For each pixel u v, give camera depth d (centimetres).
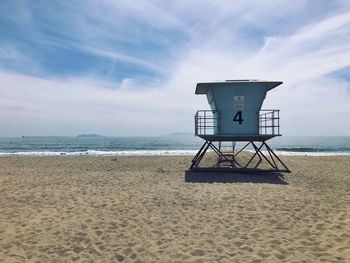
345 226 677
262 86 1552
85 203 926
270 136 1527
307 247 560
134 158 2691
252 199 966
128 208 863
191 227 691
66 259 521
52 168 1933
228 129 1562
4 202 945
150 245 583
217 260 511
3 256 530
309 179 1420
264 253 536
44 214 802
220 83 1542
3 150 5062
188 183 1292
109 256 534
